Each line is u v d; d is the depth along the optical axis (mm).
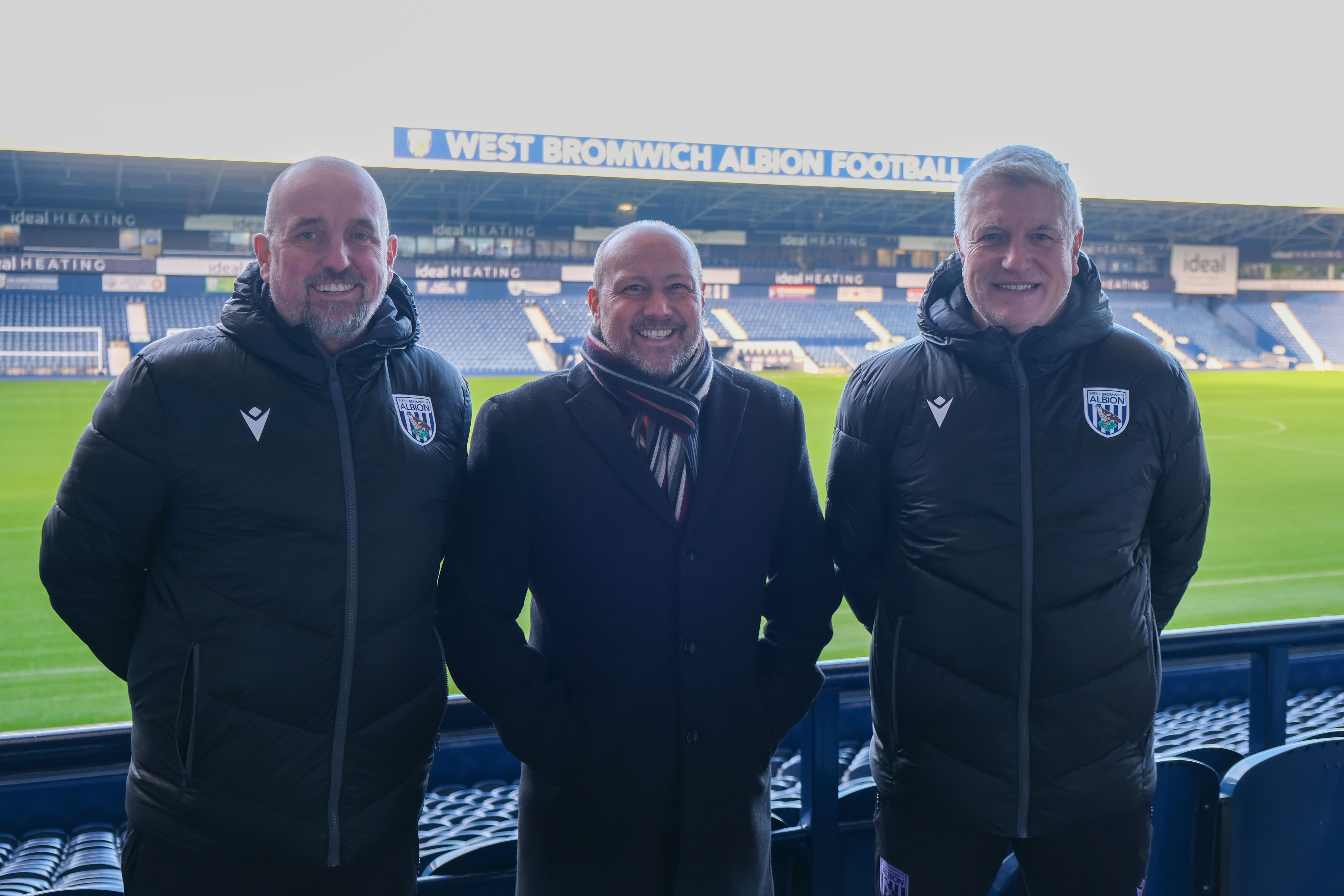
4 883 1937
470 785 2551
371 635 1382
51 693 4207
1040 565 1458
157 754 1340
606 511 1454
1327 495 9578
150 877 1351
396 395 1458
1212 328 30594
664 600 1455
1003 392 1490
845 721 2857
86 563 1340
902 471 1544
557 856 1464
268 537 1344
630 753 1438
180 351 1370
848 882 1975
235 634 1328
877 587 1690
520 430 1481
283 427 1354
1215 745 2377
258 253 1451
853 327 29641
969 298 1546
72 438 12570
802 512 1589
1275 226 30328
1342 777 1726
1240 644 2117
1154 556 1653
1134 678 1491
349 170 1429
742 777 1482
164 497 1344
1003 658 1463
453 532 1541
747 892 1487
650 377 1465
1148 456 1498
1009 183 1478
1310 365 29281
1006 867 1651
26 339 22906
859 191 26234
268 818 1342
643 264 1443
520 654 1462
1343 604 5988
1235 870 1640
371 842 1399
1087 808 1468
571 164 24125
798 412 1601
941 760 1494
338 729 1364
